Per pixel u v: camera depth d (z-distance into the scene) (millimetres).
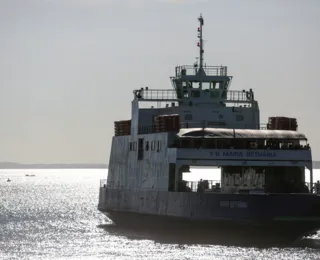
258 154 179875
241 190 180125
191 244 184875
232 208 173500
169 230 189375
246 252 173125
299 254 171625
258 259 165375
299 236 176500
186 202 179750
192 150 180625
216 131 181125
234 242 181250
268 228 173375
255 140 183250
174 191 184000
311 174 180375
